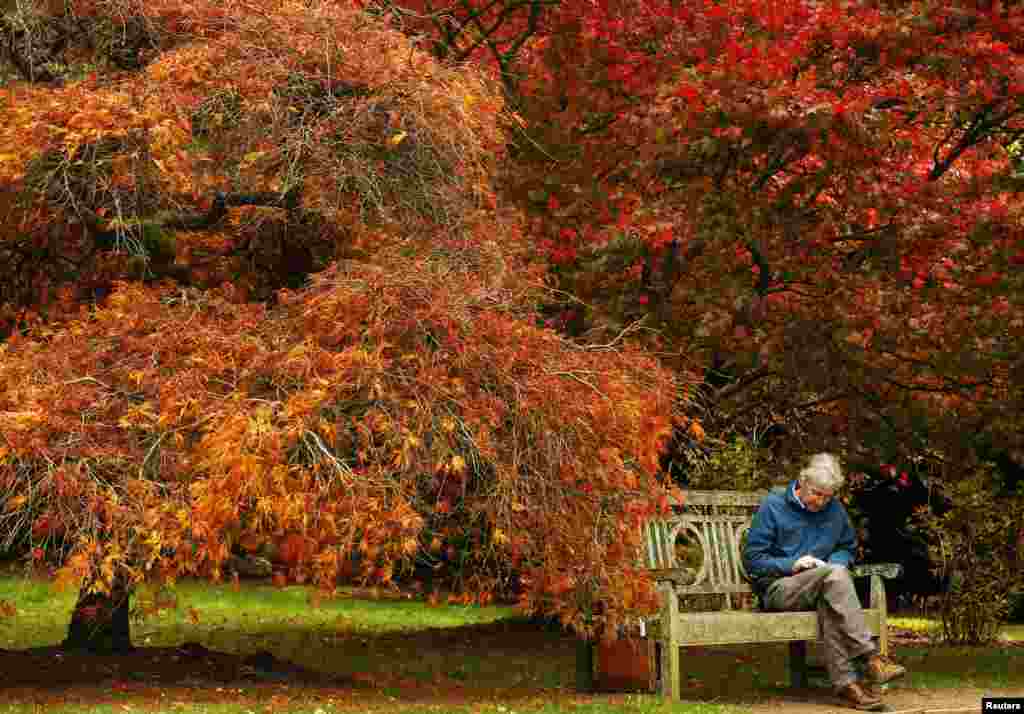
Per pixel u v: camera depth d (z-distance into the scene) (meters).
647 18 10.84
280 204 8.67
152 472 6.56
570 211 10.17
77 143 7.25
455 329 6.98
